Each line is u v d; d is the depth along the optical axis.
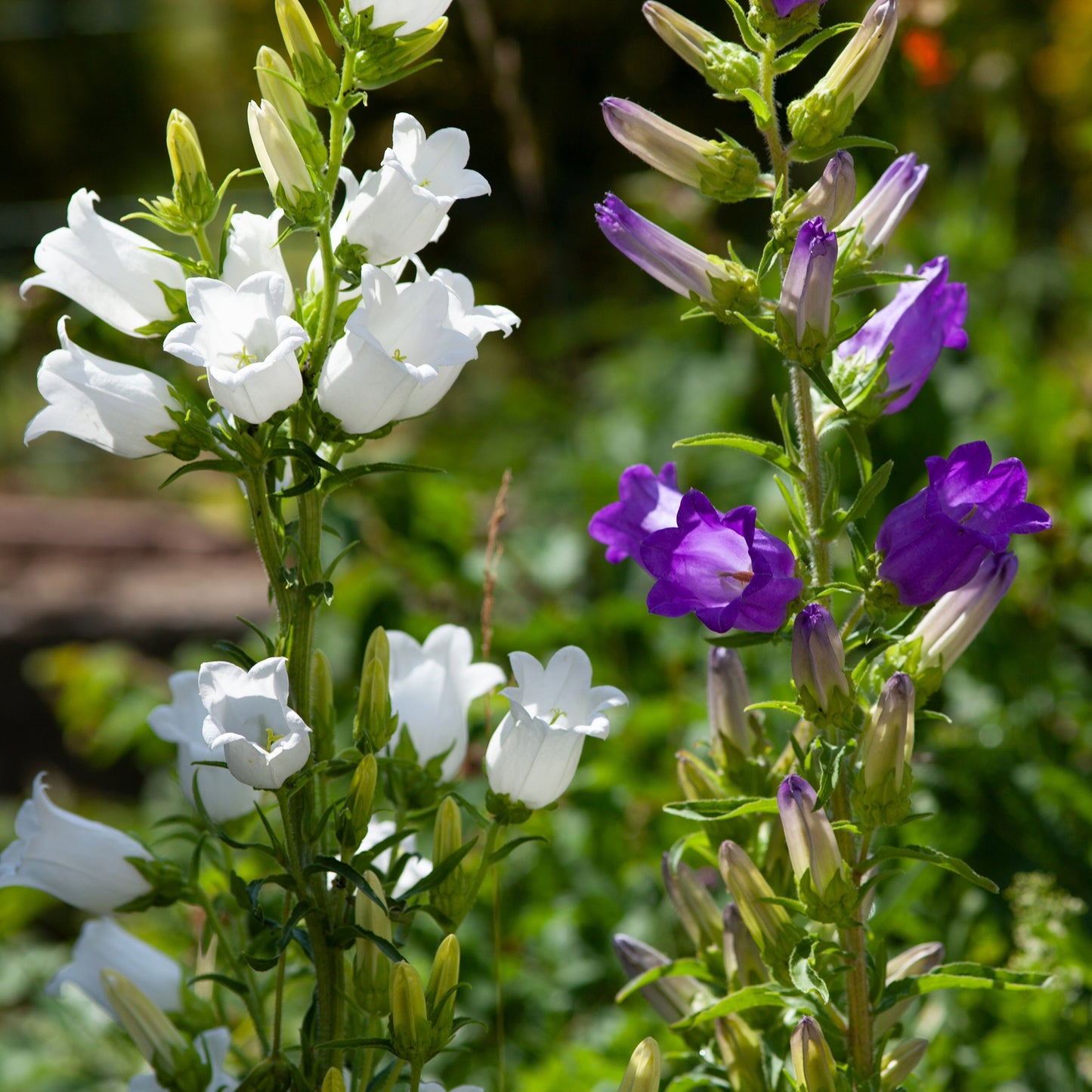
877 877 1.36
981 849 1.68
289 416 1.37
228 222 1.38
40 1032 1.91
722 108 5.25
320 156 1.37
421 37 1.37
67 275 1.37
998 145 2.89
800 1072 1.36
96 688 2.44
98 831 1.42
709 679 1.45
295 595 1.37
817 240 1.35
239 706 1.34
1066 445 2.16
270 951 1.41
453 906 1.39
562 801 1.91
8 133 6.96
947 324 1.42
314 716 1.38
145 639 3.58
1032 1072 1.64
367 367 1.34
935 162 2.84
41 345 1.92
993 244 2.78
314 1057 1.38
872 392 1.40
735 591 1.38
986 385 2.41
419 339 1.37
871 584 1.37
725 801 1.38
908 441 1.97
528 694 1.41
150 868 1.42
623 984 1.74
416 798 1.43
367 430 1.36
